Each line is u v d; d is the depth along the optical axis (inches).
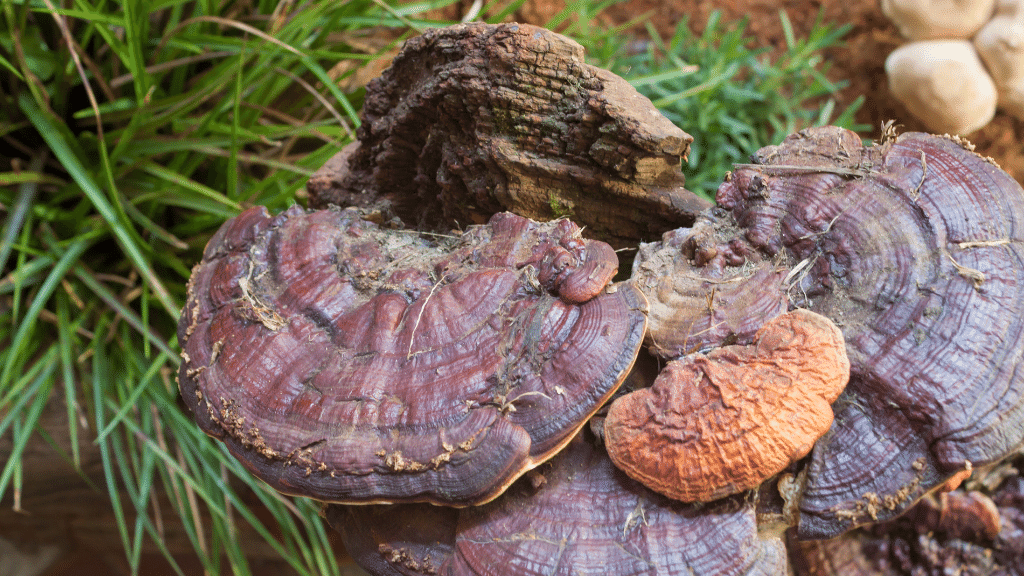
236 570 29.0
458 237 23.7
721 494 20.7
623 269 25.2
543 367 21.1
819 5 46.2
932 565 26.0
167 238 29.1
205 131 29.6
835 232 21.8
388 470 20.9
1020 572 25.7
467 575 21.1
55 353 28.8
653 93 40.7
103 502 33.8
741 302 21.8
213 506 28.5
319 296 22.4
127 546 27.9
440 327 21.7
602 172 23.6
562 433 20.8
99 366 28.9
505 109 23.4
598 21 47.8
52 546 40.0
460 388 21.1
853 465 20.8
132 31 27.2
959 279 21.0
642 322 21.3
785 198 22.4
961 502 25.6
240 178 33.6
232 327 22.4
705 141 40.6
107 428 27.3
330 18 32.1
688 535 20.9
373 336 21.8
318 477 21.0
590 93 23.0
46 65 29.3
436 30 23.8
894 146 22.3
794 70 43.4
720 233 22.7
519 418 20.9
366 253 23.2
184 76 31.5
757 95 40.4
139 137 29.7
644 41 47.3
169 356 28.7
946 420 20.4
